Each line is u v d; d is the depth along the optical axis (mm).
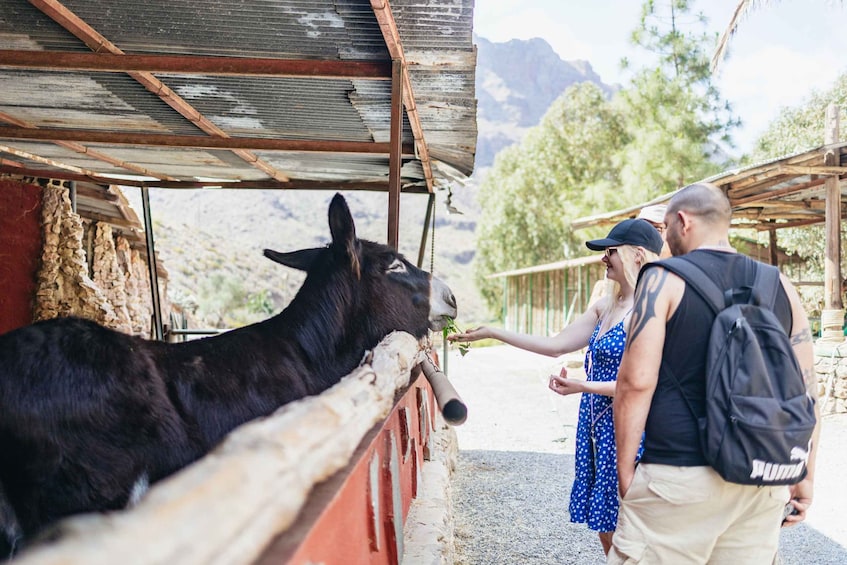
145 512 842
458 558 4527
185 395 2314
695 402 2055
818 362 10914
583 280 21562
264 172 8414
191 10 3971
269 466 1091
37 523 1948
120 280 11500
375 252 3525
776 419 1893
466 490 6352
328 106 5633
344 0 3770
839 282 11344
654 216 3941
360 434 1697
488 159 151375
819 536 5246
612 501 3074
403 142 6719
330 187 8930
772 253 17656
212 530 869
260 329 2906
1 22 4152
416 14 3904
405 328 3488
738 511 2031
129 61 4289
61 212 8430
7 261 8102
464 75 4820
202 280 45250
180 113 5766
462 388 14078
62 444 1966
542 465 7465
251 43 4434
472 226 101562
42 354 1997
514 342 3686
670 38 24609
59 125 6402
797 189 12938
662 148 23562
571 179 34594
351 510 1642
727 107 24609
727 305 2068
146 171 8594
